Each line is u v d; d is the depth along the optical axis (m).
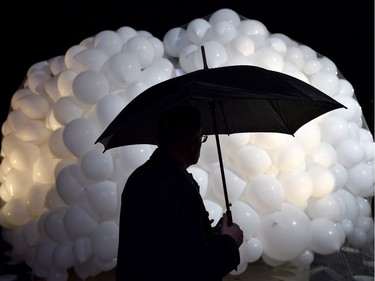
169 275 1.64
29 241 3.62
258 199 3.13
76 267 3.41
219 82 1.80
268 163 3.19
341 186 3.56
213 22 3.83
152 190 1.73
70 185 3.23
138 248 1.72
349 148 3.53
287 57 3.69
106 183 3.18
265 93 1.76
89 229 3.22
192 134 1.85
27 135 3.66
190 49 3.50
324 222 3.34
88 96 3.28
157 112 1.75
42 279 3.66
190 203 1.71
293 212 3.19
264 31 3.73
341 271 3.62
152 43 3.64
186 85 1.79
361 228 3.68
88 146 3.22
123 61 3.28
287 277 3.56
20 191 3.71
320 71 3.77
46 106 3.73
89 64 3.45
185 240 1.65
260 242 3.21
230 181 3.14
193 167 3.24
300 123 2.13
